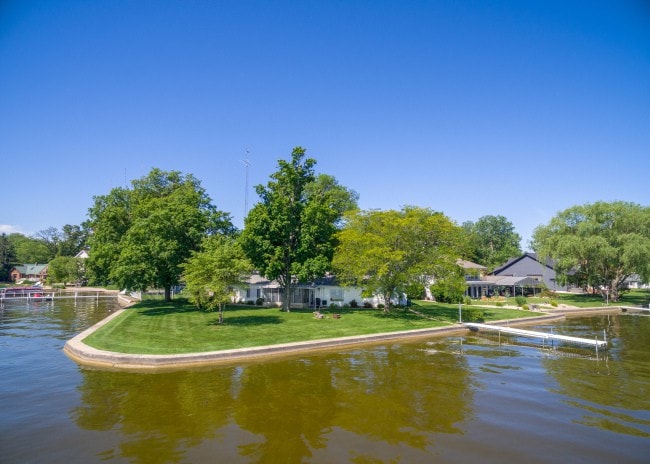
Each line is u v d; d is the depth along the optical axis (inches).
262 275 1505.9
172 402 542.9
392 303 1701.5
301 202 1546.5
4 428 455.8
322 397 567.8
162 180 2267.5
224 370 714.2
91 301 2294.5
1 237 4751.5
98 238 1836.9
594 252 2074.3
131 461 377.4
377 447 410.0
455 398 567.5
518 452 401.1
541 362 791.1
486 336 1103.0
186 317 1305.4
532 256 2908.5
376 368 735.7
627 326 1317.7
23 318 1473.9
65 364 749.9
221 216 1836.9
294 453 395.2
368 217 1477.6
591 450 406.3
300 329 1071.6
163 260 1536.7
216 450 400.5
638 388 619.5
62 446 409.4
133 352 780.0
